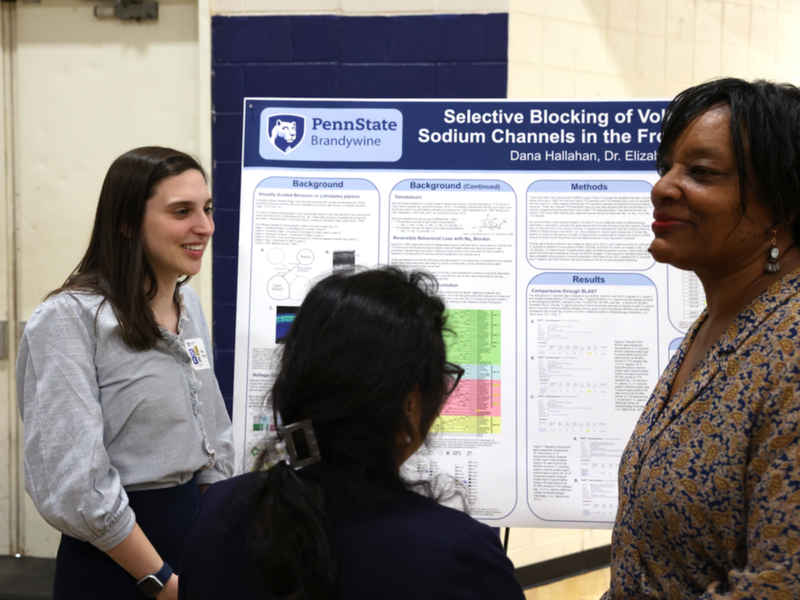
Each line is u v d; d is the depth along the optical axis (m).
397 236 1.79
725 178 0.81
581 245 1.76
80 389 1.25
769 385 0.72
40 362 1.25
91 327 1.30
